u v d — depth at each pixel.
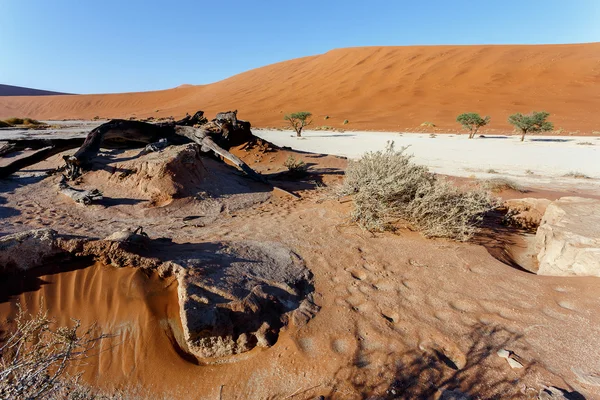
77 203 6.59
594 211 5.02
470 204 5.41
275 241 4.84
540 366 2.53
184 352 2.96
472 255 4.53
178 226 5.72
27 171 8.72
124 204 6.64
